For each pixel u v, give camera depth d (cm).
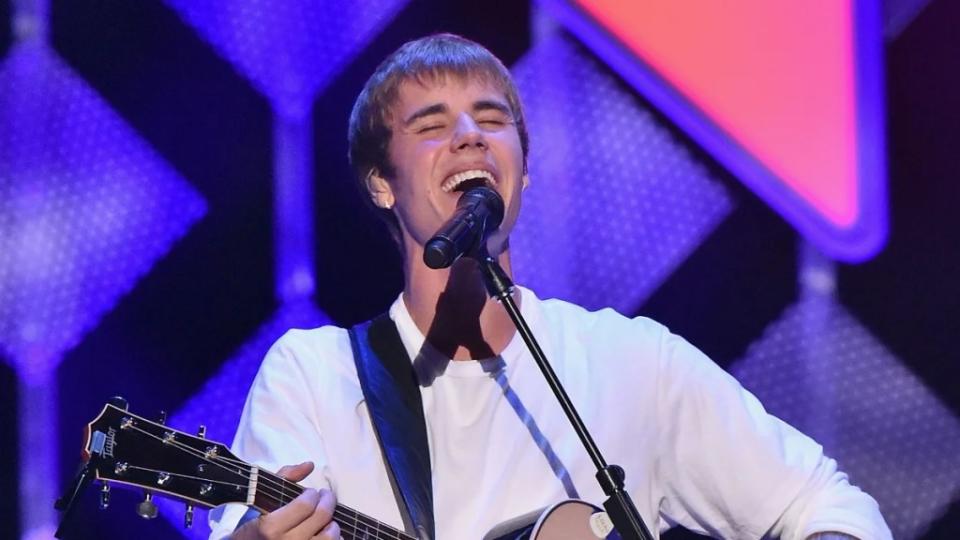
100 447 646
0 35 1188
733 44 1241
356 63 1227
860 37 1231
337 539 682
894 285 1212
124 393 1178
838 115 1226
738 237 1227
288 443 788
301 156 1218
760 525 827
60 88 1194
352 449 802
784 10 1237
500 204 743
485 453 803
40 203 1184
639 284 1223
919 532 1197
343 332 857
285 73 1222
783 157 1228
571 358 841
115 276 1189
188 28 1214
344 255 1214
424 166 816
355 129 870
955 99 1220
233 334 1197
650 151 1235
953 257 1209
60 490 1168
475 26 1236
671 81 1235
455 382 823
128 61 1205
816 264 1220
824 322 1216
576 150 1233
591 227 1227
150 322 1189
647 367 842
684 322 1222
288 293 1207
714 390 844
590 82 1238
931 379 1203
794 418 1211
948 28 1224
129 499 1177
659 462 833
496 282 727
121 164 1199
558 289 1222
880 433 1206
